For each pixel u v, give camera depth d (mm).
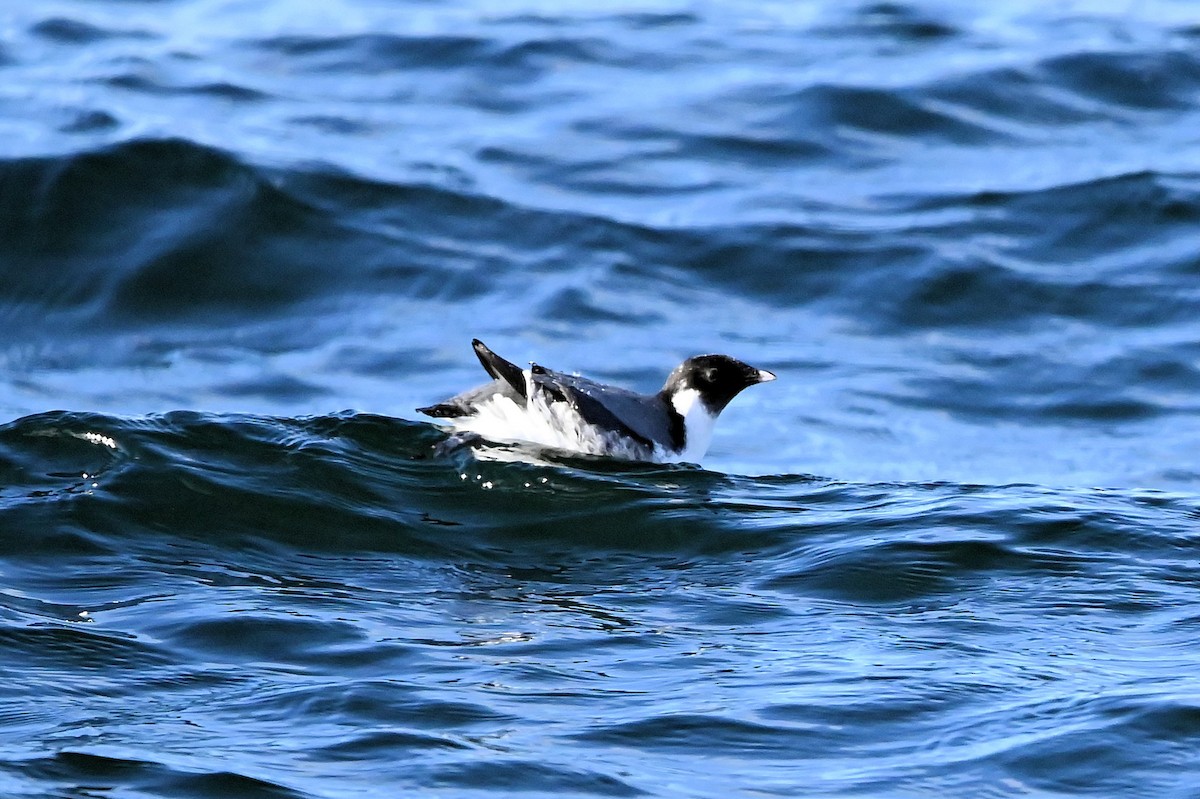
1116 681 8516
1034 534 11023
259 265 18375
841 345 17281
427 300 17969
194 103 21875
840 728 8000
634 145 21359
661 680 8617
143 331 17406
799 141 21469
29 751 7523
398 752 7633
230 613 9477
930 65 23391
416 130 21609
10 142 19875
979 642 9188
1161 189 19734
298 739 7766
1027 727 7973
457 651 9031
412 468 12352
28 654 8742
